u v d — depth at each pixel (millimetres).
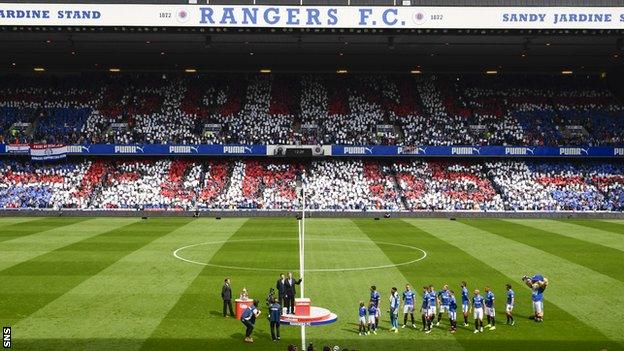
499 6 74188
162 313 32844
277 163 88250
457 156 87625
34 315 32156
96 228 64438
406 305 31750
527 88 101062
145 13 73812
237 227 66625
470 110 95875
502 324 31672
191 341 28562
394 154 86562
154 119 92312
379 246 53781
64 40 81812
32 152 83812
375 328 30469
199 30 75875
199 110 94500
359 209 79375
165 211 76875
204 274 41938
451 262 46344
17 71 101938
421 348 28000
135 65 98562
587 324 31500
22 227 64688
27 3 73250
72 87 98875
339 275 41938
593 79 103500
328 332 30188
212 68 100625
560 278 41219
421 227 67688
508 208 79625
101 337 28844
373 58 93000
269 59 93812
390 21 74438
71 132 88938
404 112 95188
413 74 103875
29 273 41562
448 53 88875
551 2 74438
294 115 94125
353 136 89125
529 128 91875
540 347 28156
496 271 43250
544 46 84062
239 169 86625
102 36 79812
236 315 32250
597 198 81000
